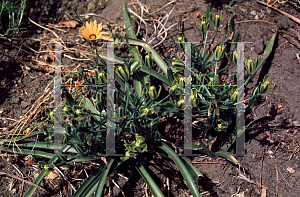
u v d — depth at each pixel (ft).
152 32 8.70
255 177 6.48
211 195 6.32
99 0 9.32
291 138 6.92
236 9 8.87
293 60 7.93
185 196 6.31
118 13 9.07
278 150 6.79
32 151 6.54
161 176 6.52
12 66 8.18
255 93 5.28
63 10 9.20
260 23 8.54
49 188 6.35
